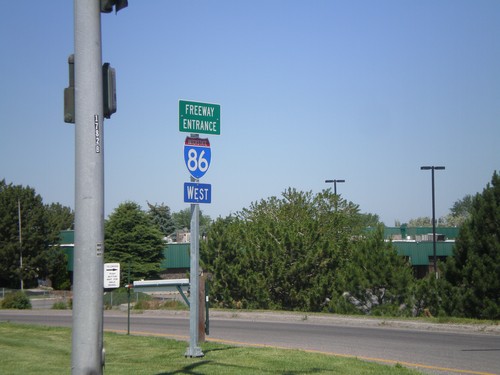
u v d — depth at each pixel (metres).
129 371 10.67
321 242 30.31
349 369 11.05
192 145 12.03
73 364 6.37
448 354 14.06
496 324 18.69
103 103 6.61
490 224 21.00
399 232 78.75
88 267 6.40
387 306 24.11
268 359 12.05
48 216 70.94
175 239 100.19
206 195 12.24
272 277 29.25
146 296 37.25
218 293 29.47
